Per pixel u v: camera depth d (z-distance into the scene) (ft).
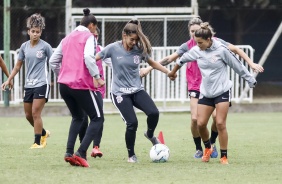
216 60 77.30
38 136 94.02
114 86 79.46
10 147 95.20
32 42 93.15
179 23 159.53
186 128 124.06
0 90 157.58
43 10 166.40
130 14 160.15
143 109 79.36
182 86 153.38
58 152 89.51
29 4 166.61
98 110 75.46
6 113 148.46
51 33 163.94
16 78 154.40
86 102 74.69
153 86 151.64
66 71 74.84
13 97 160.15
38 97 92.89
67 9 150.92
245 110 157.28
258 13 192.24
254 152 90.68
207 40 76.89
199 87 85.87
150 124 79.97
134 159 80.74
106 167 75.82
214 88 78.02
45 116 149.89
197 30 77.00
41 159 82.58
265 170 74.08
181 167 76.07
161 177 69.00
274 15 192.65
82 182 65.87
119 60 78.48
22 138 107.55
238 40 185.68
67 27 150.82
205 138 80.79
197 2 165.17
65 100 75.92
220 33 185.78
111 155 87.51
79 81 73.92
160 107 155.43
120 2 169.89
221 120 78.28
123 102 78.89
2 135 112.27
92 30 77.82
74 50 74.90
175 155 87.97
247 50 152.97
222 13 186.80
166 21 148.25
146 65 145.48
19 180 66.95
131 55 78.69
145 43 78.48
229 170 73.92
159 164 78.79
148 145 98.58
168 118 143.95
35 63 92.79
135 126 79.25
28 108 95.14
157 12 156.76
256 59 189.26
